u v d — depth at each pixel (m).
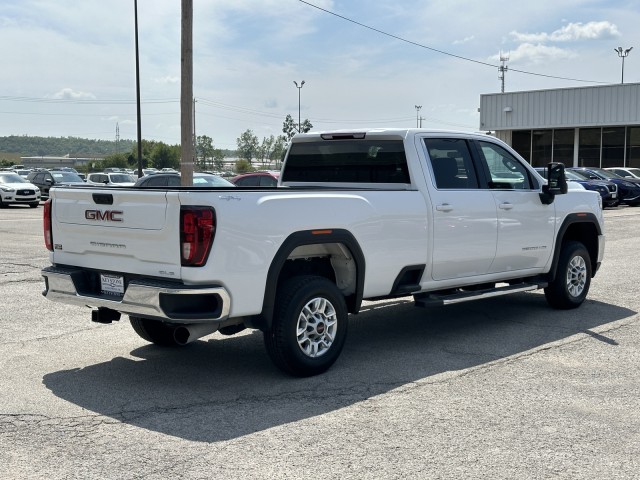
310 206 5.93
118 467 4.27
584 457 4.40
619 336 7.52
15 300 9.52
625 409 5.28
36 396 5.63
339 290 6.24
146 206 5.51
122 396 5.63
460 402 5.45
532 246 8.13
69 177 38.28
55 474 4.18
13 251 14.69
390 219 6.57
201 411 5.27
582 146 39.72
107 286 5.93
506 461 4.34
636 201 30.22
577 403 5.41
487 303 9.39
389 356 6.79
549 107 39.84
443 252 7.11
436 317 8.56
